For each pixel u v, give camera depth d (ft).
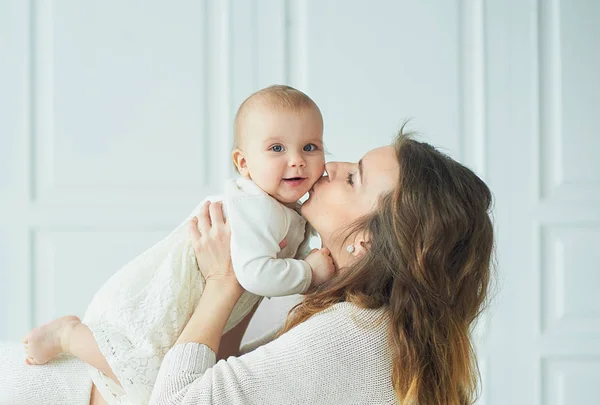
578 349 9.00
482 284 4.58
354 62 8.91
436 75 8.93
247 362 4.01
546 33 9.05
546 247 9.05
